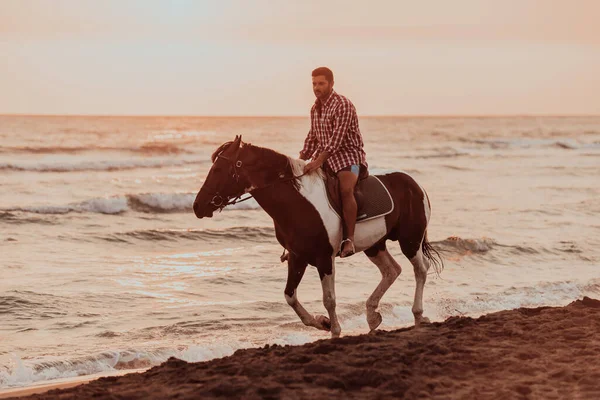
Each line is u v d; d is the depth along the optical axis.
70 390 6.18
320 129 8.28
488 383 5.83
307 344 7.39
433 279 15.12
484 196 32.34
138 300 13.15
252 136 94.19
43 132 87.81
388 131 110.06
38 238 20.58
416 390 5.58
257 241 20.83
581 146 75.50
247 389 5.50
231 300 13.34
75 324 11.47
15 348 10.06
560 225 23.53
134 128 109.81
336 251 8.18
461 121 164.88
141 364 9.52
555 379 5.92
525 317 8.37
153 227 23.86
